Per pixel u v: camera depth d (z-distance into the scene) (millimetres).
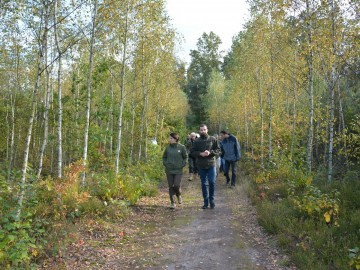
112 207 7172
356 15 8734
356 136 11172
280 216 6125
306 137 18156
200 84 59688
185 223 6879
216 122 48688
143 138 20828
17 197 5672
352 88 14812
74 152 16172
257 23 14062
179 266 4707
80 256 4984
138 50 13852
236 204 8484
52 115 17797
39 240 5066
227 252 5176
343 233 5133
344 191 6727
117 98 18438
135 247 5516
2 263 4191
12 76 20094
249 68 16344
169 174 8297
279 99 18234
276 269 4461
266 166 13336
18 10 9156
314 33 9031
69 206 6465
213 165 8109
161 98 23656
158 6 11438
